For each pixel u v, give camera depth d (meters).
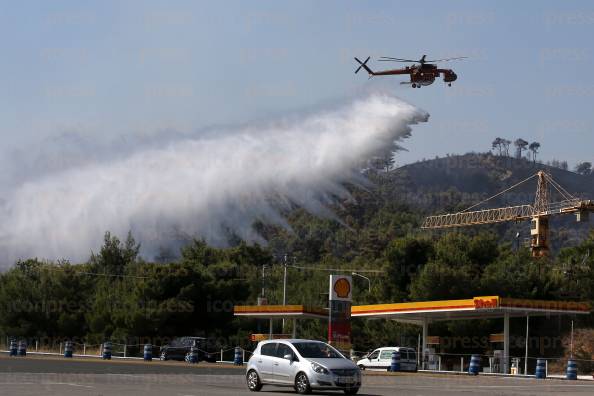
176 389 31.16
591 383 44.53
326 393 30.77
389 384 38.62
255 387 31.42
